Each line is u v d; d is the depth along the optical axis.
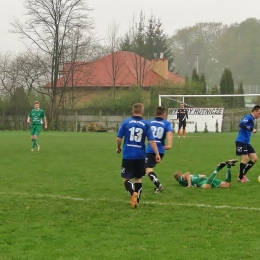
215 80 126.62
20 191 15.23
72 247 9.28
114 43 82.50
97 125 61.31
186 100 61.00
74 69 70.62
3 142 36.94
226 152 27.91
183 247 9.23
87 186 16.22
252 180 17.41
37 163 22.92
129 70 81.25
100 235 10.09
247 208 12.50
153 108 64.44
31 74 70.44
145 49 89.44
